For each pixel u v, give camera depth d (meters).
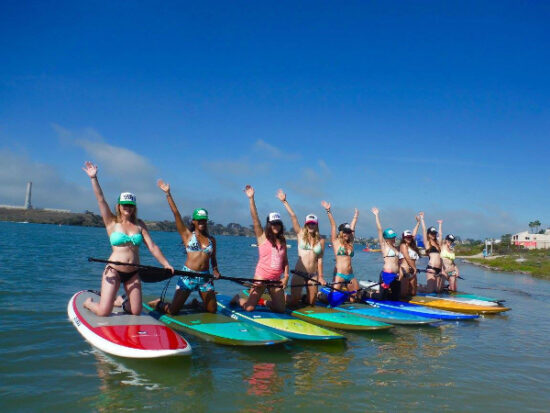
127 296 7.38
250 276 18.52
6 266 15.51
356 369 6.24
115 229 7.09
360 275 23.88
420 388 5.59
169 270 7.49
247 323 7.85
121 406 4.59
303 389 5.35
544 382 6.11
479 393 5.52
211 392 5.09
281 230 8.77
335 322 8.77
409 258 12.45
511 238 94.69
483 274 28.89
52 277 13.52
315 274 9.98
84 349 6.36
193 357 6.35
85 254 23.92
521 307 13.35
